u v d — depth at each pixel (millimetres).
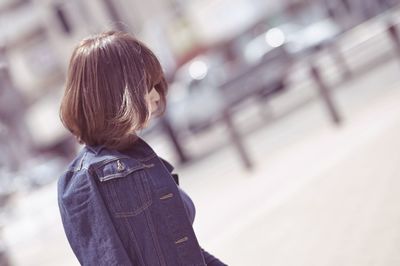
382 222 5172
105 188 1953
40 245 12164
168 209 1985
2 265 10031
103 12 32125
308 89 17703
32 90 35469
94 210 1928
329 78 17109
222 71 18016
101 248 1913
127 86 1991
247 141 14461
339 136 10125
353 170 7332
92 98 2008
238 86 17156
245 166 10930
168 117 15820
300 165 9250
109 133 2014
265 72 16953
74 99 2051
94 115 2010
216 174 12328
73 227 1951
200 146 17578
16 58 35562
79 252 1956
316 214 6227
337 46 16328
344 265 4586
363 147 8312
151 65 2078
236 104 17094
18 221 14531
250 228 6809
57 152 33594
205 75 18281
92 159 1990
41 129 34719
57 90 35375
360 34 17875
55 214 14562
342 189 6711
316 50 18141
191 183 12539
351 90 14273
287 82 18609
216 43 32281
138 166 1981
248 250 6016
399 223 4973
